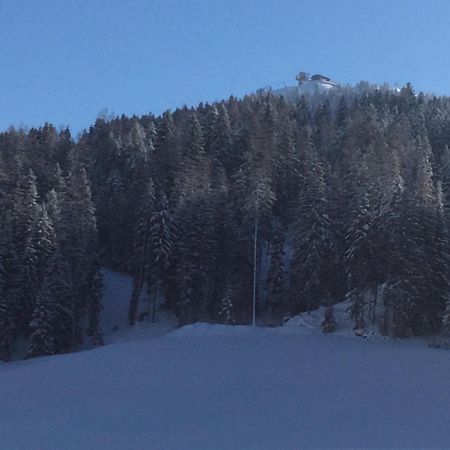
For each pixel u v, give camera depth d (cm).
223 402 2328
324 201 5591
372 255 5128
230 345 4012
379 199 5422
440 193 5794
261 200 6406
